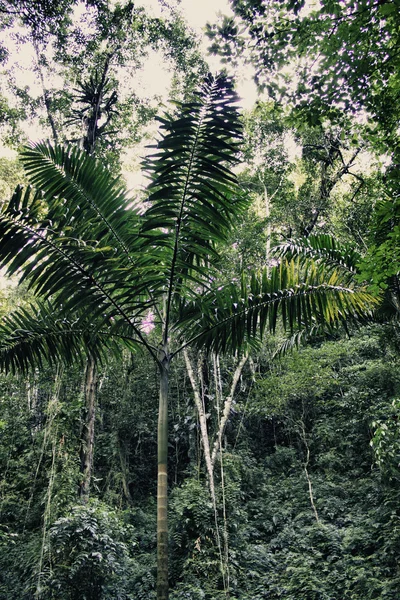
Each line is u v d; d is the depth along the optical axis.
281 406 11.93
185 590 7.45
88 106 12.19
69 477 8.07
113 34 11.44
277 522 9.81
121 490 12.51
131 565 8.46
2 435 10.99
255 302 3.50
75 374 10.35
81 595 6.43
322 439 12.00
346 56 4.22
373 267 3.42
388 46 4.24
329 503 9.69
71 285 3.24
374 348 12.25
